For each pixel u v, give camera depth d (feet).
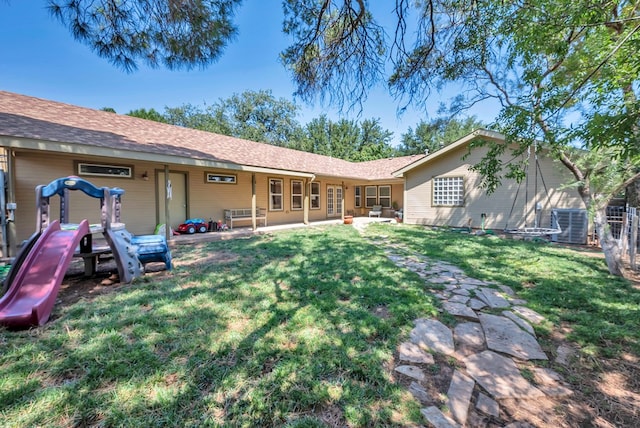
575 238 25.49
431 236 27.94
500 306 10.59
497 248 21.74
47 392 5.60
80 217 22.08
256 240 25.00
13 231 17.83
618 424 5.33
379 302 10.59
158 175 26.63
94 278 13.48
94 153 18.84
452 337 8.38
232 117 102.83
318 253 19.13
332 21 10.70
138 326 8.39
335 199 50.29
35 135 16.94
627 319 9.37
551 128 9.87
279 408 5.41
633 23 8.77
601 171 15.66
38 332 8.04
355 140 98.99
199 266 15.92
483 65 12.27
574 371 6.91
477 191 33.68
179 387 5.90
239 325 8.66
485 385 6.36
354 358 7.03
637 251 18.76
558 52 9.21
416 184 38.99
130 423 4.97
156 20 10.71
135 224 25.03
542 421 5.38
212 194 31.19
